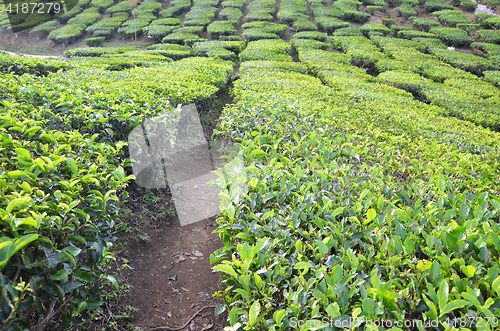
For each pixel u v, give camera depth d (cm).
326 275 208
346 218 280
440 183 339
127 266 341
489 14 2905
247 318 201
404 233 257
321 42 2509
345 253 236
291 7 3522
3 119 338
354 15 3241
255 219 278
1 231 183
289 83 1208
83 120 438
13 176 226
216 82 1148
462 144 759
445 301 182
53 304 196
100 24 2988
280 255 239
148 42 2809
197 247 421
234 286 247
